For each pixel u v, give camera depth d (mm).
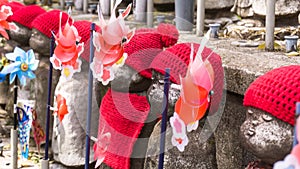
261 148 2037
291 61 2902
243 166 2762
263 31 3719
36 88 3930
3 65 3895
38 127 3654
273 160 2055
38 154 3943
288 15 3760
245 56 2986
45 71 3869
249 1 3982
